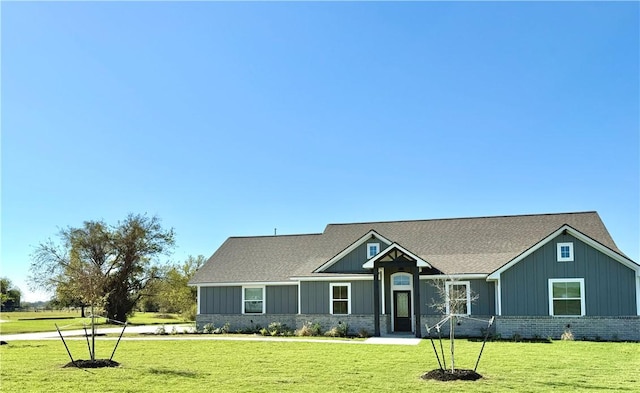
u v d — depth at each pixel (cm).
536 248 2702
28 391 1326
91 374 1563
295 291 3269
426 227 3388
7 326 4547
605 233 2973
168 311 6831
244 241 3775
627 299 2578
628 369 1647
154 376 1533
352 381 1455
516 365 1725
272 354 2042
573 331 2602
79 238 4788
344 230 3578
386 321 2892
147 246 4984
